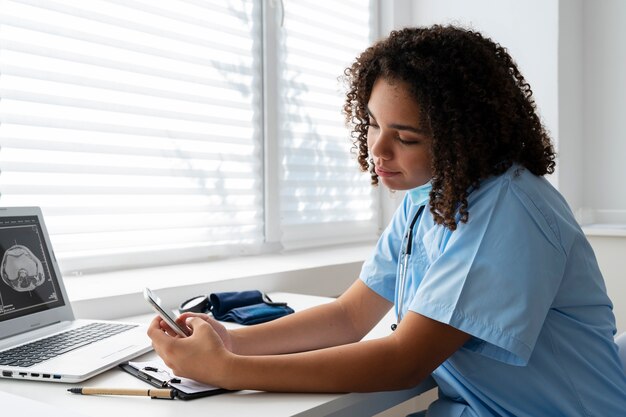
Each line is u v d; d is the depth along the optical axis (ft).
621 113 8.99
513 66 3.65
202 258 7.11
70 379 3.01
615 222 9.02
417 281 3.69
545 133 3.69
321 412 2.80
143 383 3.09
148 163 6.50
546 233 3.11
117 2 6.13
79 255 5.98
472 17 9.10
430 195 3.29
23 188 5.48
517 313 2.93
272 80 7.84
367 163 4.12
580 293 3.30
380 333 4.22
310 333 3.86
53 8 5.63
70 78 5.78
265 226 7.84
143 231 6.53
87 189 5.94
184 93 6.80
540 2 8.45
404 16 9.73
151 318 4.90
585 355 3.28
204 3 6.98
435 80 3.19
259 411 2.70
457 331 3.03
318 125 8.72
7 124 5.39
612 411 3.26
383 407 3.26
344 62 9.16
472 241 3.11
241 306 4.91
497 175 3.29
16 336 3.67
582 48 9.25
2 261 3.74
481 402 3.25
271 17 7.79
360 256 7.81
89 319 4.61
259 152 7.77
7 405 2.41
